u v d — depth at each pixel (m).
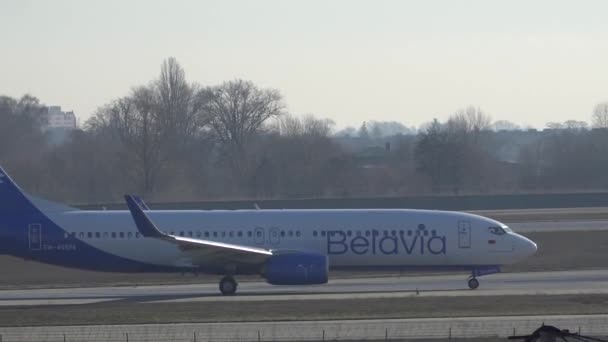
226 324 171.88
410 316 178.00
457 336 158.25
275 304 195.25
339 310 185.50
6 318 181.50
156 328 169.12
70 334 164.88
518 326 166.75
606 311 181.25
